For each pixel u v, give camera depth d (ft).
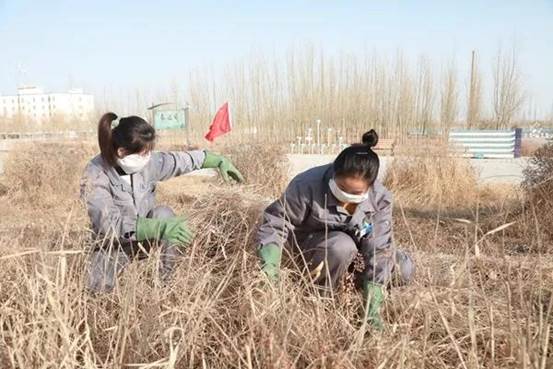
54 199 22.61
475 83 81.30
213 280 7.94
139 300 7.00
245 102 78.43
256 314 6.40
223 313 7.27
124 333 6.11
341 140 68.13
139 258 8.94
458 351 5.76
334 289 8.41
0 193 25.44
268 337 5.96
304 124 77.87
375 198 8.60
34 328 6.02
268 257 7.93
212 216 9.68
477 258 7.61
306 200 8.45
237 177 11.23
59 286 6.64
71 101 176.14
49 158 25.75
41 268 7.25
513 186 21.83
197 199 10.59
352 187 7.70
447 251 12.76
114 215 8.57
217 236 9.27
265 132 77.25
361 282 8.43
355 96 80.48
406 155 29.01
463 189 26.48
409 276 8.01
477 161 44.32
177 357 6.12
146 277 7.54
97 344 6.62
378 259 7.92
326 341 6.16
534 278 8.37
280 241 8.34
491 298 7.49
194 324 6.56
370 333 6.62
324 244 8.20
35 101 179.63
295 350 6.22
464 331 6.68
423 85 79.77
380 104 80.28
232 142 34.01
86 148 31.60
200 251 8.79
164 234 8.40
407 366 5.85
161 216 9.39
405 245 13.56
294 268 8.43
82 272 7.36
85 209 9.05
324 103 79.71
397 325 6.41
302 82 78.95
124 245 8.96
